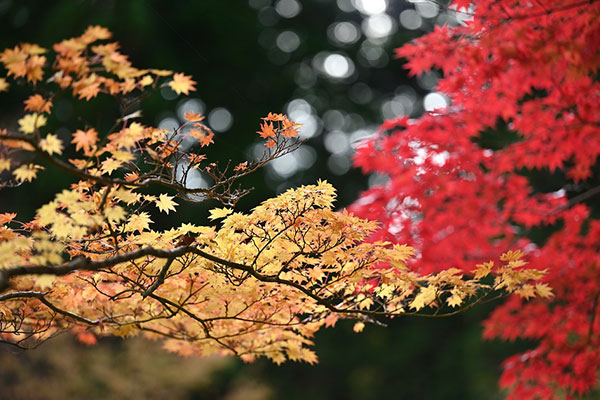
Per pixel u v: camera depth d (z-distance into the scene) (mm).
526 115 3996
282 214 2506
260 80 12039
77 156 9375
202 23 10867
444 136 4031
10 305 2818
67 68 1800
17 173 1947
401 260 2832
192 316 2715
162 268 2564
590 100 3830
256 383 12078
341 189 13500
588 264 4410
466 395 11859
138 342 9945
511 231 4426
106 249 2596
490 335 4691
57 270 2092
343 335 13523
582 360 4445
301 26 13086
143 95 1960
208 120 11156
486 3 3441
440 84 3758
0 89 1805
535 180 9680
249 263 2668
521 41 3314
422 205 4070
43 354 9094
